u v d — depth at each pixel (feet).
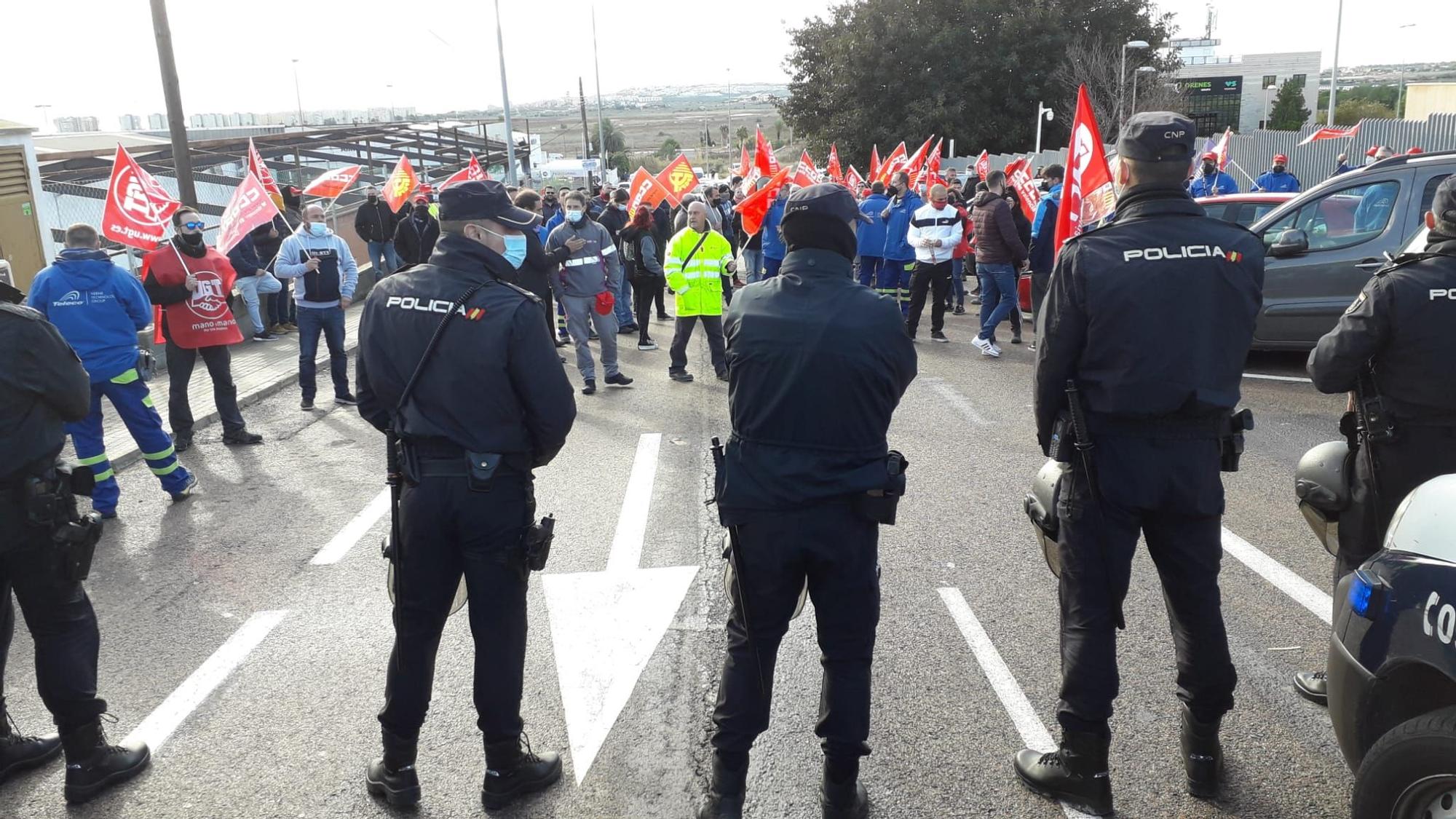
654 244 40.22
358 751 12.30
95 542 11.35
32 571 11.00
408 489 10.58
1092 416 10.19
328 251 30.89
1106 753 10.66
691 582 17.19
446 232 10.67
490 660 10.82
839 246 10.19
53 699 11.17
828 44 155.84
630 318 46.34
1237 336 9.90
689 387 33.37
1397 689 8.92
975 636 14.89
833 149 80.48
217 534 20.17
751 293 10.14
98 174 64.03
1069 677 10.57
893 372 9.77
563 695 13.58
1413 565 8.87
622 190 47.29
